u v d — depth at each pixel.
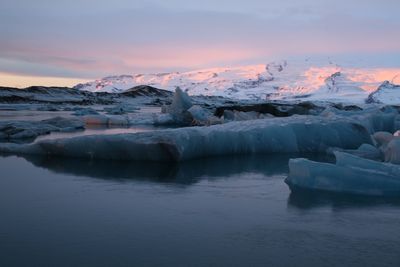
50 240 5.19
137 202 7.02
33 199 7.15
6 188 7.96
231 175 9.67
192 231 5.58
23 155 12.18
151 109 55.94
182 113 27.58
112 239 5.24
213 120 24.64
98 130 21.53
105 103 77.06
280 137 14.22
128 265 4.49
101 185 8.31
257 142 13.79
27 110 44.28
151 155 11.41
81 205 6.78
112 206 6.75
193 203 7.03
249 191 8.02
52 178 8.95
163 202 7.05
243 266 4.50
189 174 9.69
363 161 8.61
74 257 4.68
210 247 5.02
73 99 79.19
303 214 6.46
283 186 8.52
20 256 4.70
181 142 11.42
